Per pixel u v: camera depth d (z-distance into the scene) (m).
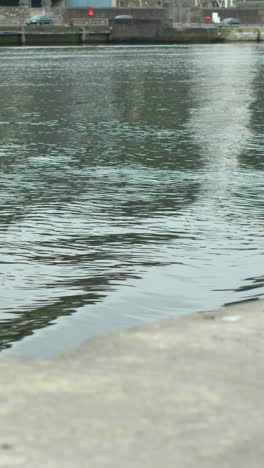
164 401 3.49
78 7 127.69
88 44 123.38
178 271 8.29
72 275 8.16
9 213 11.66
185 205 12.17
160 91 36.69
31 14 124.88
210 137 20.39
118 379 3.79
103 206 12.16
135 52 93.19
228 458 2.91
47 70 56.28
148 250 9.29
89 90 38.12
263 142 19.33
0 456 2.90
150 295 7.33
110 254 9.11
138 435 3.10
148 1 144.75
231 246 9.44
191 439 3.07
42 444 3.00
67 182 14.41
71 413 3.32
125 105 30.12
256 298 7.18
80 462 2.86
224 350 4.32
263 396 3.58
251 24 148.88
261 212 11.55
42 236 10.12
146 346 4.43
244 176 14.75
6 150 18.73
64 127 23.34
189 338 4.57
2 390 3.58
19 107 30.05
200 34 132.88
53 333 6.11
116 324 6.41
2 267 8.52
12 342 5.85
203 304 7.05
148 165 16.25
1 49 105.81
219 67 57.97
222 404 3.46
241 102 30.09
